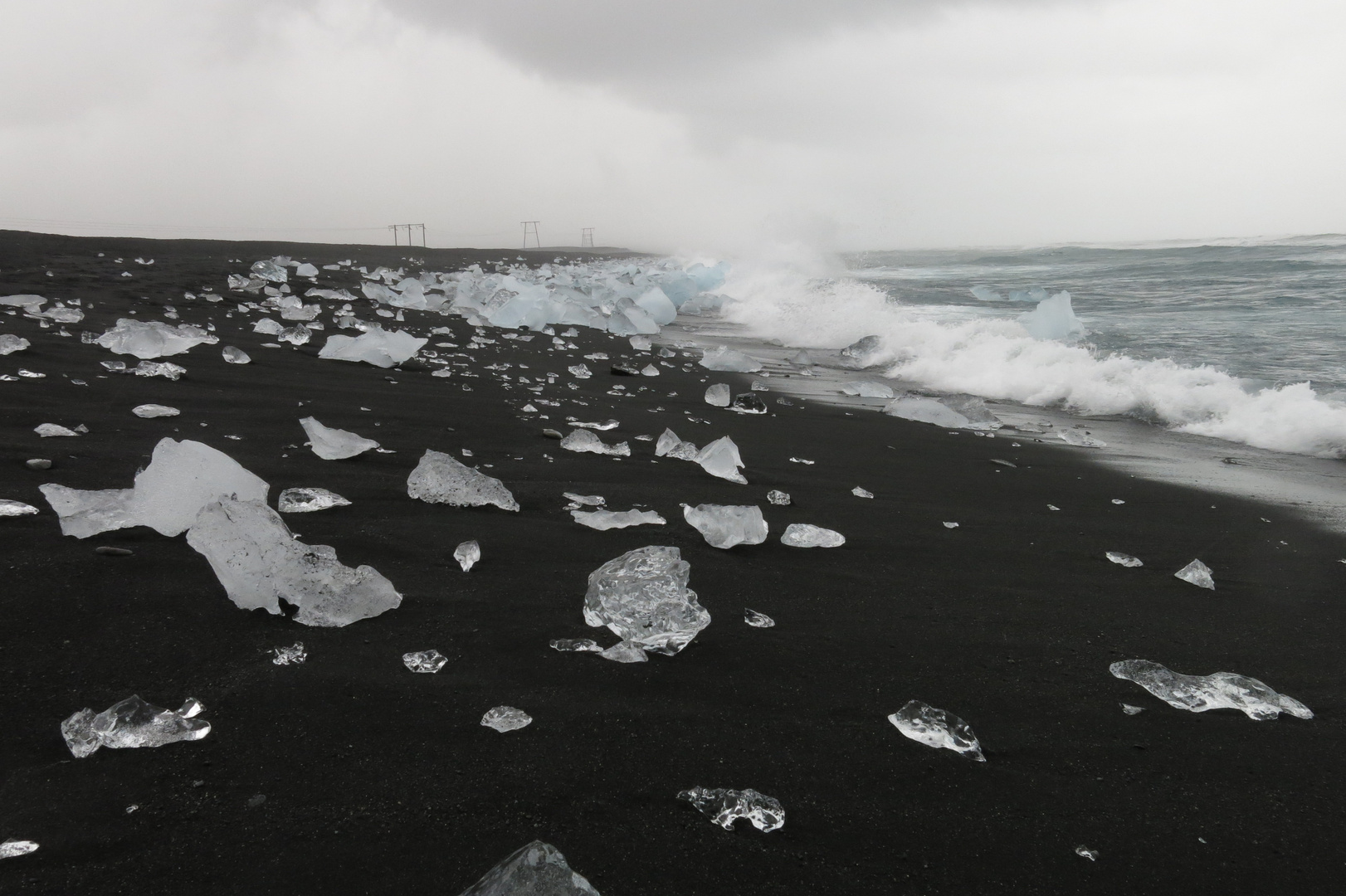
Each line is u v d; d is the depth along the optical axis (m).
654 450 3.67
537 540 2.34
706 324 11.76
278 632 1.62
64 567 1.75
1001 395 6.35
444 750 1.30
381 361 5.09
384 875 1.01
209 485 2.06
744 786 1.30
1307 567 2.65
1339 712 1.74
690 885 1.07
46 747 1.20
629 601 1.80
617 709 1.49
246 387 3.94
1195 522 3.16
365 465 2.87
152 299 6.86
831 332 9.45
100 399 3.28
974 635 2.00
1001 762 1.46
